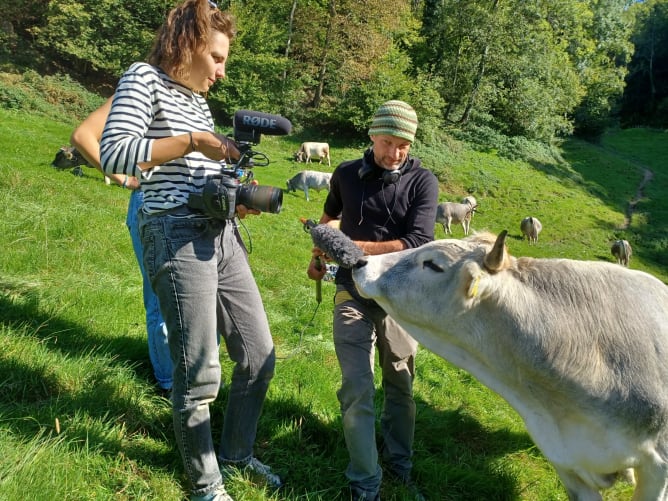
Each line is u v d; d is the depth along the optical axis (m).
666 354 2.81
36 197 8.52
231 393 2.95
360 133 31.19
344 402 3.04
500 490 3.52
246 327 2.87
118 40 28.67
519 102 36.06
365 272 3.06
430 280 2.95
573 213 25.50
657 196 30.69
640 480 2.91
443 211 19.89
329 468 3.19
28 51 27.80
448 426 4.26
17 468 2.37
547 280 2.97
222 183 2.46
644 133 55.06
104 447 2.81
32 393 3.13
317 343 5.41
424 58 38.78
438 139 31.45
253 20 31.03
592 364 2.77
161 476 2.75
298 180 19.48
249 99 29.72
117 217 8.52
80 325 4.09
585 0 52.12
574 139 44.84
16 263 5.18
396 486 3.28
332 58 33.03
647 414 2.73
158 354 3.55
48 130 19.45
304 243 11.84
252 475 2.95
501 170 29.92
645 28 65.00
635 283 3.03
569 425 2.91
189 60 2.49
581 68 47.56
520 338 2.85
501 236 2.70
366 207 3.29
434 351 3.19
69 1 28.03
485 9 35.59
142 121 2.37
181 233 2.51
